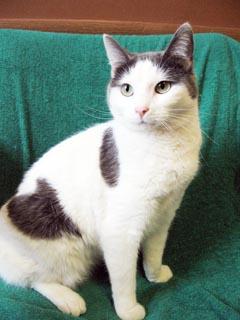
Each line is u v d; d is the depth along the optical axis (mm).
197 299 1029
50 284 1071
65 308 985
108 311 1014
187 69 927
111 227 942
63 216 1038
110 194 953
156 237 1071
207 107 1392
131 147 920
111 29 1445
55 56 1329
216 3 1523
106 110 1385
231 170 1402
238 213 1379
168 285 1106
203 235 1301
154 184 919
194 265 1188
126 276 967
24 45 1301
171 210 1047
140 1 1487
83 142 1076
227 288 1072
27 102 1327
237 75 1428
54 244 1036
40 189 1056
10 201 1110
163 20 1528
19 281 1058
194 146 957
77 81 1357
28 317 888
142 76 890
